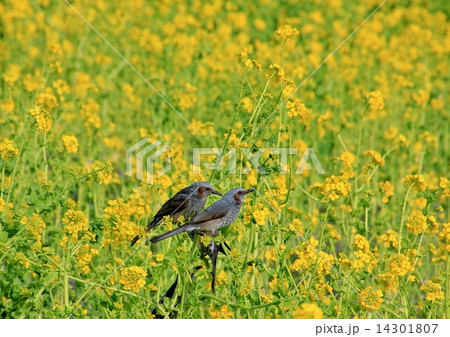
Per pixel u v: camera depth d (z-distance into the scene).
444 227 9.81
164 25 24.70
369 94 13.59
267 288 11.12
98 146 16.12
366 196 11.62
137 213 10.75
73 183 10.02
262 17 27.56
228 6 25.72
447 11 30.38
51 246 10.66
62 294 10.38
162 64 20.53
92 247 11.16
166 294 9.62
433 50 23.17
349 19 27.73
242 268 9.56
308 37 24.81
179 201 9.69
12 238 9.31
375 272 10.68
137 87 19.45
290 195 11.55
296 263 9.55
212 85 18.81
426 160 16.80
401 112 19.69
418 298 12.23
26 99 15.54
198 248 9.10
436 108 18.31
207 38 22.44
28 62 19.27
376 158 12.02
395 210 13.72
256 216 9.51
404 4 30.61
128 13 25.34
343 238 12.15
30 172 13.22
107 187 14.80
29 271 9.58
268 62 20.59
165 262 9.06
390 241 10.24
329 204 10.31
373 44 23.17
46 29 22.23
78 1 24.98
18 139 11.91
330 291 9.52
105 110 17.94
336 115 18.20
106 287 9.12
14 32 21.36
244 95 10.55
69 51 20.42
